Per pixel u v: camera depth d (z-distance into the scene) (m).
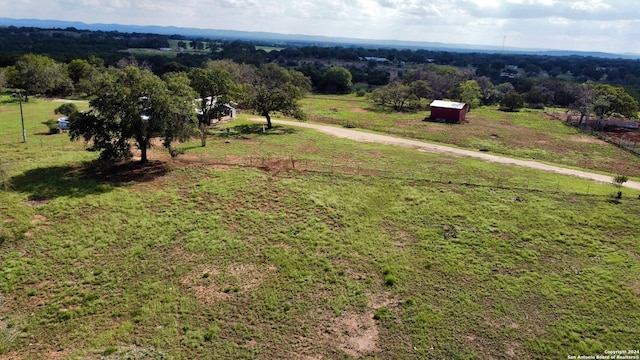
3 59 113.75
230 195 34.94
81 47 179.25
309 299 22.78
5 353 18.53
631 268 25.45
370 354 19.08
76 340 19.45
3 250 26.05
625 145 60.69
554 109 100.12
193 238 28.25
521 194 36.31
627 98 76.00
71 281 23.62
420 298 23.00
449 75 121.31
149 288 23.30
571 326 20.81
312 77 132.50
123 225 29.53
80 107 74.44
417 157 48.72
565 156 54.50
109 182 36.88
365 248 27.80
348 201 34.53
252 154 47.16
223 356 18.72
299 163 44.00
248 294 23.05
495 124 77.19
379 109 93.12
